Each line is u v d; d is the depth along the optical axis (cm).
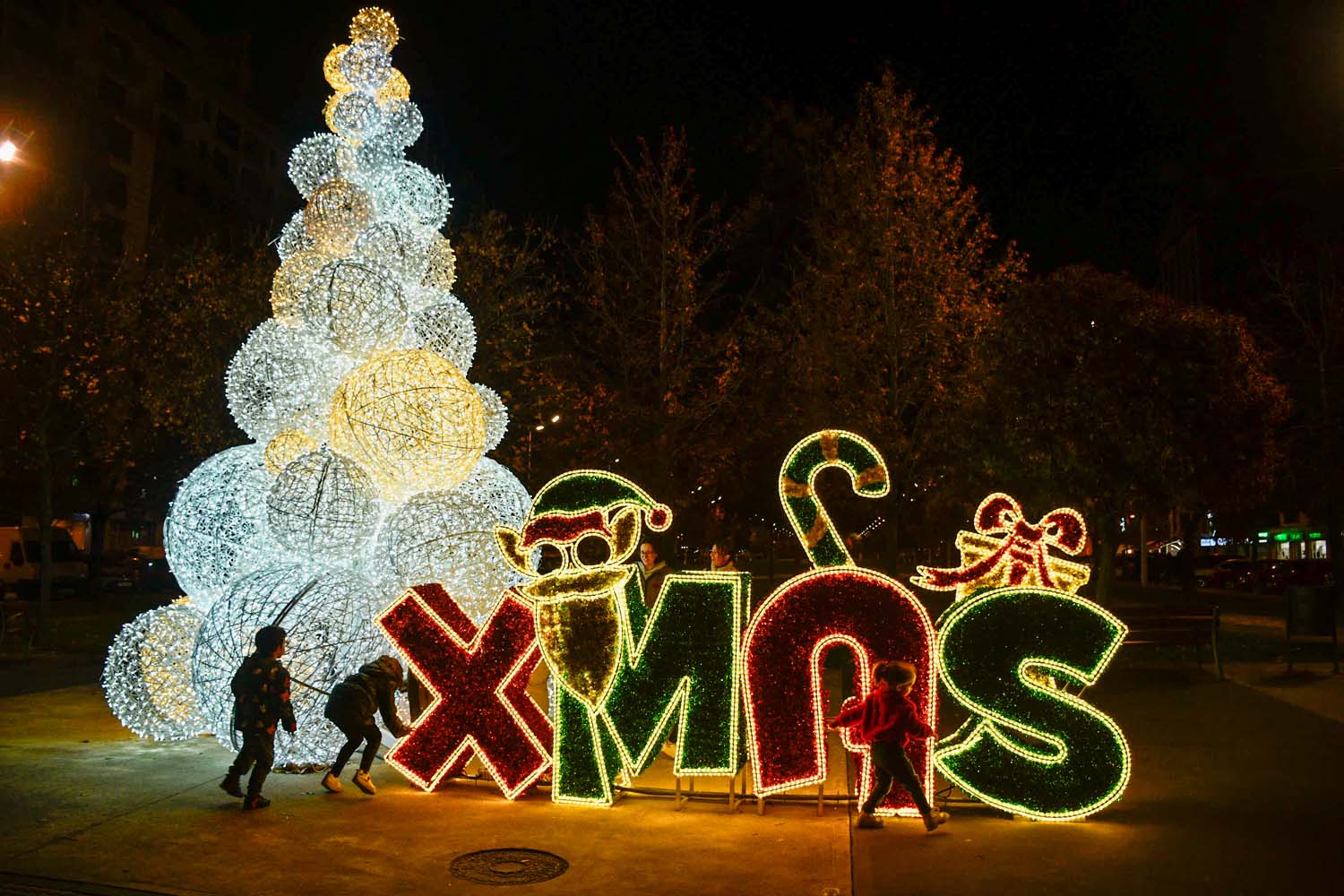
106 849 604
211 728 816
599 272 1988
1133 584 4284
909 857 595
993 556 708
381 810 691
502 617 741
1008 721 666
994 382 1464
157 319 1862
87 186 2027
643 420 1966
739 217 2322
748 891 540
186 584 914
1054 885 545
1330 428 2250
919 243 1748
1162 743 884
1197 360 1348
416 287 977
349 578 811
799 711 686
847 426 1761
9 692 1166
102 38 4609
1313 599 1284
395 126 984
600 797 700
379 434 849
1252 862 580
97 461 2209
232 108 5644
